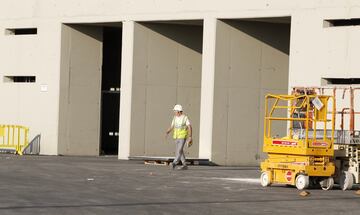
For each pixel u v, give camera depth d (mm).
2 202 33500
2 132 77500
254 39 68125
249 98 68125
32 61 77188
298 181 43219
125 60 71312
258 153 68500
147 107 71750
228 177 51031
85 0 73750
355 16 58188
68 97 76062
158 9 69312
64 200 34781
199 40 73312
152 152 72062
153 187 41906
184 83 72938
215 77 66812
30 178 45531
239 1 65188
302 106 44094
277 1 62750
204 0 67000
